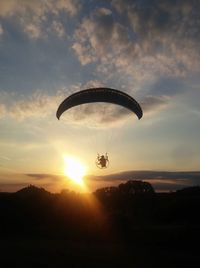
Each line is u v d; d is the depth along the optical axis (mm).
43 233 32812
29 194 45812
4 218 36531
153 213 42781
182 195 50438
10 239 29719
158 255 23016
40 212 40375
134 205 46656
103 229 32125
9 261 20672
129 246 26328
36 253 23172
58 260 21062
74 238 30312
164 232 29969
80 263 20328
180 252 24078
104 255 22750
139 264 20422
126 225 32156
